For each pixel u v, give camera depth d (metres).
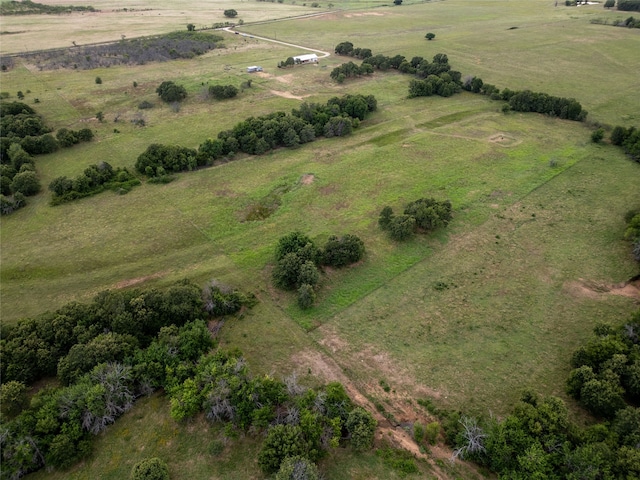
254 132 82.44
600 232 58.66
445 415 37.28
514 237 58.47
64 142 84.00
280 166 77.25
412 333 45.09
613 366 37.00
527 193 67.62
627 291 49.41
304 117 88.94
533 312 47.22
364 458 34.19
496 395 38.88
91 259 56.28
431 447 35.06
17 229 62.06
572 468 30.58
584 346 40.69
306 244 52.81
